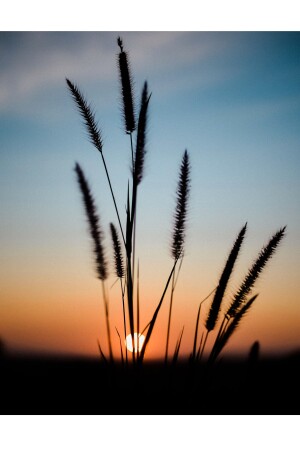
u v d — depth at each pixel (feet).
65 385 1.69
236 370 1.59
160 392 1.64
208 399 1.58
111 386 1.67
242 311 1.66
